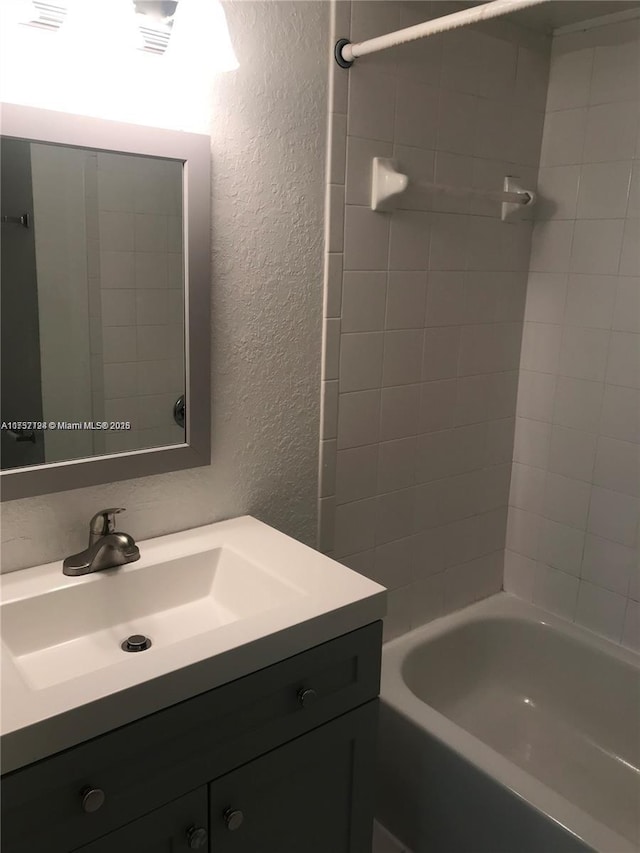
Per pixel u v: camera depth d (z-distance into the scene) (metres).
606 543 2.14
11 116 1.17
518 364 2.27
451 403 2.09
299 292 1.65
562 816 1.47
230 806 1.17
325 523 1.84
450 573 2.25
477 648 2.29
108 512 1.36
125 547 1.36
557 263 2.14
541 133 2.12
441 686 2.20
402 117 1.76
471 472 2.22
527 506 2.33
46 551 1.37
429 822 1.76
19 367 1.29
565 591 2.27
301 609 1.21
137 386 1.43
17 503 1.32
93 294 1.34
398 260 1.84
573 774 2.02
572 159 2.06
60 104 1.23
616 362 2.04
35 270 1.27
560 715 2.22
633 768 2.04
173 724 1.04
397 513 2.03
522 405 2.29
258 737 1.18
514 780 1.57
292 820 1.28
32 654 1.25
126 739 1.00
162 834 1.09
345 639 1.25
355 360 1.80
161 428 1.48
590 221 2.04
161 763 1.05
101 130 1.26
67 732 0.94
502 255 2.11
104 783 1.00
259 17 1.45
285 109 1.53
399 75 1.73
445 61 1.82
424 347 1.97
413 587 2.14
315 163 1.61
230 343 1.55
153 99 1.33
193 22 1.25
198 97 1.39
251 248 1.53
